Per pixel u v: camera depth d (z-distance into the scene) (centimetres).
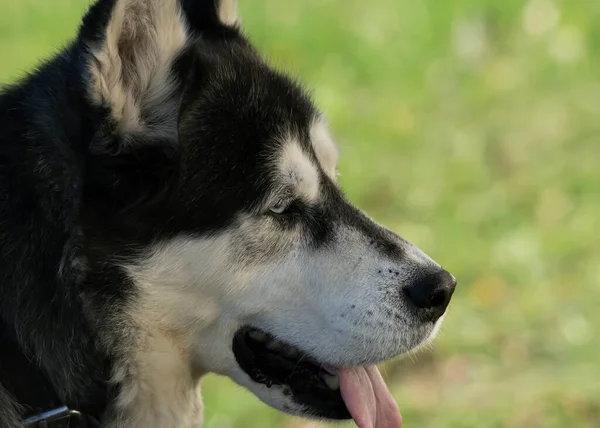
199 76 679
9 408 612
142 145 638
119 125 626
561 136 1552
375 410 697
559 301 1173
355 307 672
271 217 675
